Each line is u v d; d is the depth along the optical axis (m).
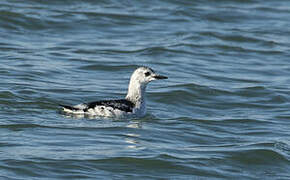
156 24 31.95
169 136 17.47
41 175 14.06
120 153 15.59
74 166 14.62
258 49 29.00
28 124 17.52
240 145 16.89
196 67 25.88
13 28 29.38
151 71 19.47
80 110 18.86
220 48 28.78
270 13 34.94
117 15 32.47
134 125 18.28
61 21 30.84
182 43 28.94
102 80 23.38
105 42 28.70
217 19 33.41
